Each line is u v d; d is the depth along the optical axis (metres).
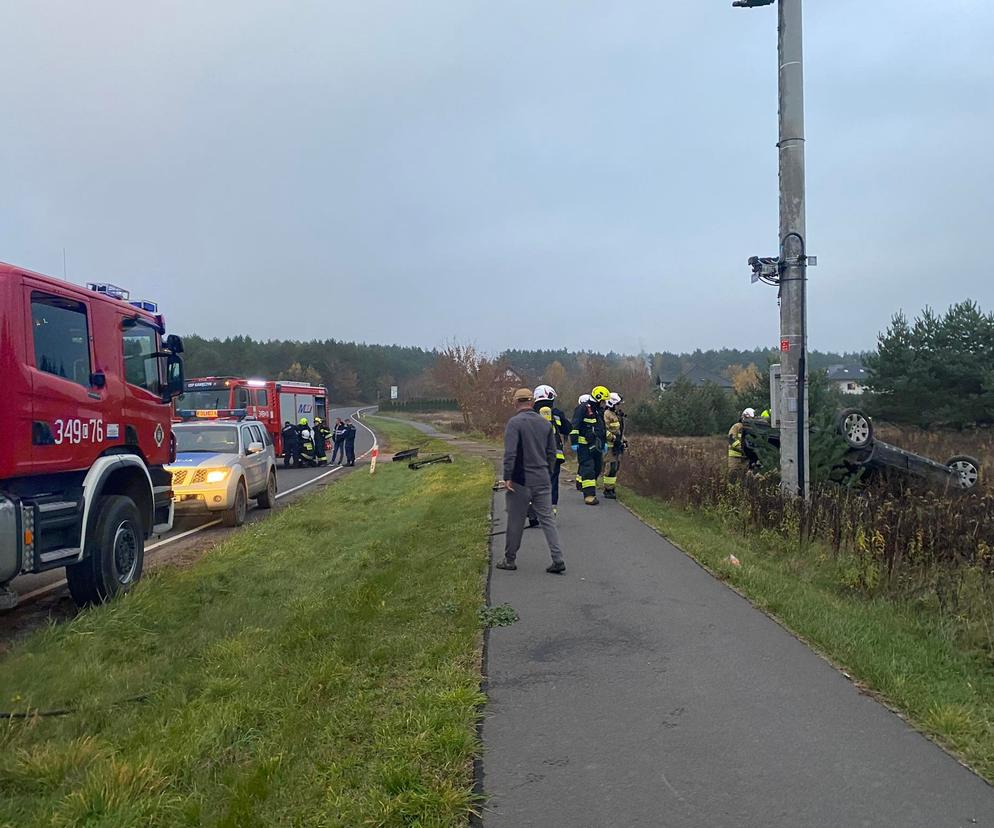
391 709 4.47
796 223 11.01
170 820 3.42
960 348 31.30
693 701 4.61
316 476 23.56
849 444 12.61
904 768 3.79
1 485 5.96
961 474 13.80
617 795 3.54
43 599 7.78
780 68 11.09
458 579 7.45
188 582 7.91
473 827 3.29
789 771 3.76
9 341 5.88
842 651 5.39
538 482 7.86
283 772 3.73
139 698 4.91
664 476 14.06
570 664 5.24
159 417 8.59
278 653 5.56
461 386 45.88
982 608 6.53
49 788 3.76
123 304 7.80
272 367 117.25
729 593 7.09
